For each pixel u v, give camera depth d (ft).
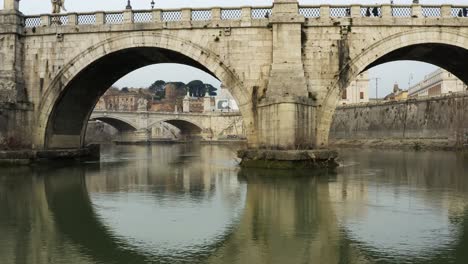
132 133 330.13
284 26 89.76
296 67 88.69
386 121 235.61
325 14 91.86
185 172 91.09
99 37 98.99
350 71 91.81
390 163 110.42
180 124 364.38
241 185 68.28
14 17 99.86
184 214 48.24
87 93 114.32
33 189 65.67
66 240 38.42
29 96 101.60
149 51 103.40
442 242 37.04
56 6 106.22
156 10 97.04
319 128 91.50
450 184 69.77
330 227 41.98
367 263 31.91
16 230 41.81
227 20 94.12
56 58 100.63
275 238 38.47
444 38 91.50
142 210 50.47
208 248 35.78
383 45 91.76
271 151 84.58
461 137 172.55
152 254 34.37
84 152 116.47
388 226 42.29
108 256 33.99
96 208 51.80
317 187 65.51
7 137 96.63
